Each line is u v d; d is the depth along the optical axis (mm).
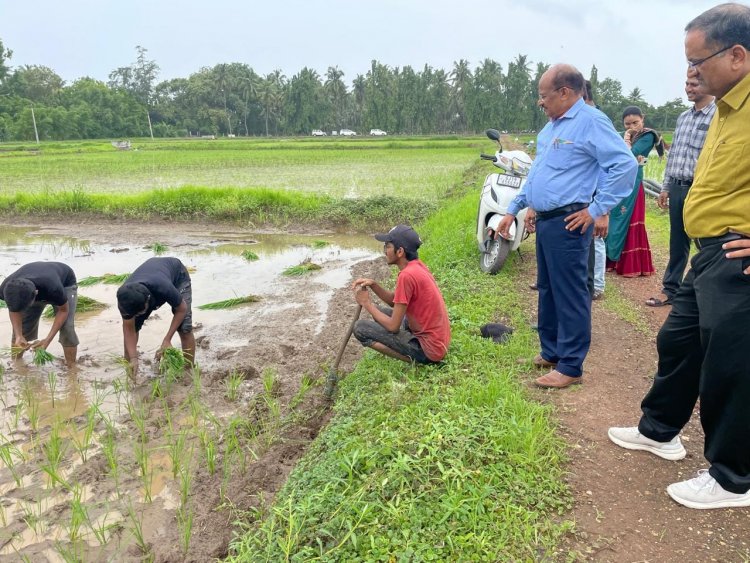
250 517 3527
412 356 4699
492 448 3354
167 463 4184
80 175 23719
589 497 3096
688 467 3365
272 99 102438
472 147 47438
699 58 2562
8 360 6004
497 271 7445
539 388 4359
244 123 108312
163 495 3842
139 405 5035
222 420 4770
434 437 3418
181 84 112312
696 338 3012
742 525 2861
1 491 3900
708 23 2518
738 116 2568
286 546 2791
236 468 4082
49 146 53250
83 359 6027
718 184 2641
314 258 10680
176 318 5512
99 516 3641
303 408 4816
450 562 2604
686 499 2992
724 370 2668
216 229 13523
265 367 5766
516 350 4945
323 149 46156
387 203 13758
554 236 4074
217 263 10266
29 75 93875
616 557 2674
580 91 3975
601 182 3859
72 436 4559
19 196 14938
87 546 3381
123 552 3334
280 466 4047
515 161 7273
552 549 2705
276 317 7281
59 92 93062
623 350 5121
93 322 7117
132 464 4176
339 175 22891
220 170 25844
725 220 2623
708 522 2889
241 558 2848
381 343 4688
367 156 35688
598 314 6035
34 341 6086
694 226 2783
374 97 91188
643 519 2924
